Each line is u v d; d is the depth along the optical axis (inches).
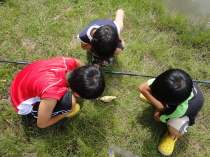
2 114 74.2
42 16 91.7
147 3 96.1
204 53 89.2
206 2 96.0
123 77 83.4
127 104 79.7
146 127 76.5
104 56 61.9
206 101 81.3
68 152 71.3
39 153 69.8
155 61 87.8
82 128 74.5
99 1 95.6
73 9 93.4
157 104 67.6
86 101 78.1
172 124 66.7
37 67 57.7
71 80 52.9
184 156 74.0
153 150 73.7
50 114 58.8
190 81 53.5
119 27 73.0
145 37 91.6
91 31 69.2
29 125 74.0
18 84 59.5
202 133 76.6
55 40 87.6
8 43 85.9
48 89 53.9
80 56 85.7
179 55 88.4
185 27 92.3
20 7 92.7
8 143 70.0
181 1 96.7
